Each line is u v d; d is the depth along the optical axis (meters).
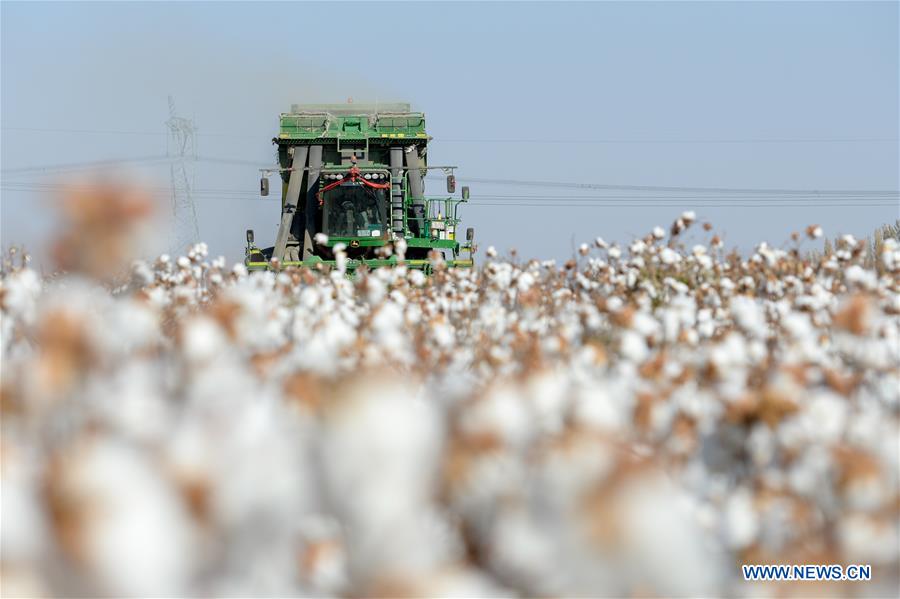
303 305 24.98
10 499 4.88
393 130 109.88
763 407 10.69
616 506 5.55
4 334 14.93
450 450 7.12
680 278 37.41
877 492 8.59
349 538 5.65
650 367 14.36
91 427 7.42
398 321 19.20
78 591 4.77
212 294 37.19
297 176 107.88
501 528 6.45
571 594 5.79
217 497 5.48
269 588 5.62
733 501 9.62
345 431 5.68
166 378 9.58
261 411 8.09
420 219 109.06
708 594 8.08
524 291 31.64
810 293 32.16
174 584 4.86
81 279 6.36
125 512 4.75
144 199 5.62
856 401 13.87
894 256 36.53
